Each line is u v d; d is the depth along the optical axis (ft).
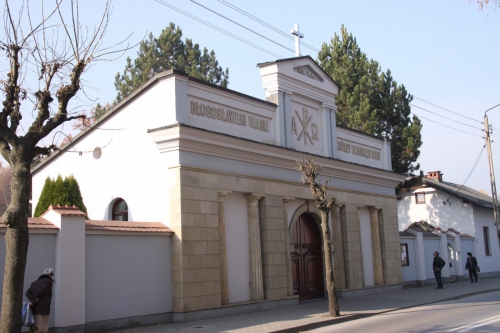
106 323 46.34
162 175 55.26
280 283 63.93
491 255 127.65
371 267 84.89
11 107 33.78
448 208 124.16
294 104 71.97
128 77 133.49
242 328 47.24
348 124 114.11
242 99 62.85
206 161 56.85
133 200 57.82
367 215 86.07
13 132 32.89
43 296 38.93
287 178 67.97
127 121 59.57
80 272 44.47
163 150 55.11
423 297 75.82
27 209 31.96
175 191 53.72
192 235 53.83
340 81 117.29
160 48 134.62
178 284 52.34
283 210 66.39
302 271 72.23
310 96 74.33
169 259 53.06
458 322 48.52
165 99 55.52
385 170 86.99
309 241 74.49
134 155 58.49
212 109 58.90
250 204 62.54
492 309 58.80
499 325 45.21
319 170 59.00
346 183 80.33
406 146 111.45
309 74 74.64
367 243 84.99
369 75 116.78
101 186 61.52
